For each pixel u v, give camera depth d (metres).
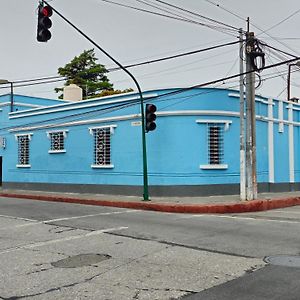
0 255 8.32
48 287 6.15
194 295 5.68
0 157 30.59
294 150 24.39
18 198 22.50
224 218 13.74
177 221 12.87
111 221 12.86
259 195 19.83
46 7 12.00
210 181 19.23
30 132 26.30
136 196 19.91
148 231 10.87
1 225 12.30
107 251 8.51
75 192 23.12
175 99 19.19
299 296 5.62
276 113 23.09
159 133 19.39
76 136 23.20
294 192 22.84
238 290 5.88
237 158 19.92
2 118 28.86
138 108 20.20
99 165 21.70
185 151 19.06
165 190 19.14
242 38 16.73
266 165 22.12
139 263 7.48
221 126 19.61
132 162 20.31
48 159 24.92
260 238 9.79
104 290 5.95
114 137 21.12
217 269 7.00
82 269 7.13
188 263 7.42
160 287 6.06
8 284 6.33
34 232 11.02
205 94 19.28
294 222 12.73
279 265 7.22
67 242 9.55
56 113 24.39
